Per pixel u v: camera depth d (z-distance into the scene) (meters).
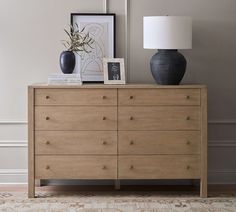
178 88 5.38
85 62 5.82
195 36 5.86
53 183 5.88
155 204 5.21
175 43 5.32
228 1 5.84
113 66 5.61
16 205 5.17
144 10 5.84
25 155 5.90
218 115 5.90
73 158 5.39
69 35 5.74
